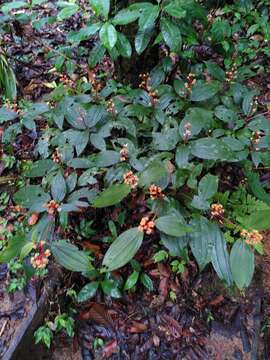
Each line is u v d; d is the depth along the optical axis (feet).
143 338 2.58
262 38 3.95
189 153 2.60
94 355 2.51
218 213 2.35
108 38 2.43
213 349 2.59
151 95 2.99
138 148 2.81
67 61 3.43
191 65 3.39
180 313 2.67
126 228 2.74
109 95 3.20
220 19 3.42
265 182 3.01
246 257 2.17
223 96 3.12
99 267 2.61
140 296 2.68
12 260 2.55
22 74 3.69
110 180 2.52
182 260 2.69
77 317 2.56
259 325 2.67
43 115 3.02
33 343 2.40
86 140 2.71
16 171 3.04
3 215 2.80
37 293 2.46
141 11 2.46
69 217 2.70
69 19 4.13
